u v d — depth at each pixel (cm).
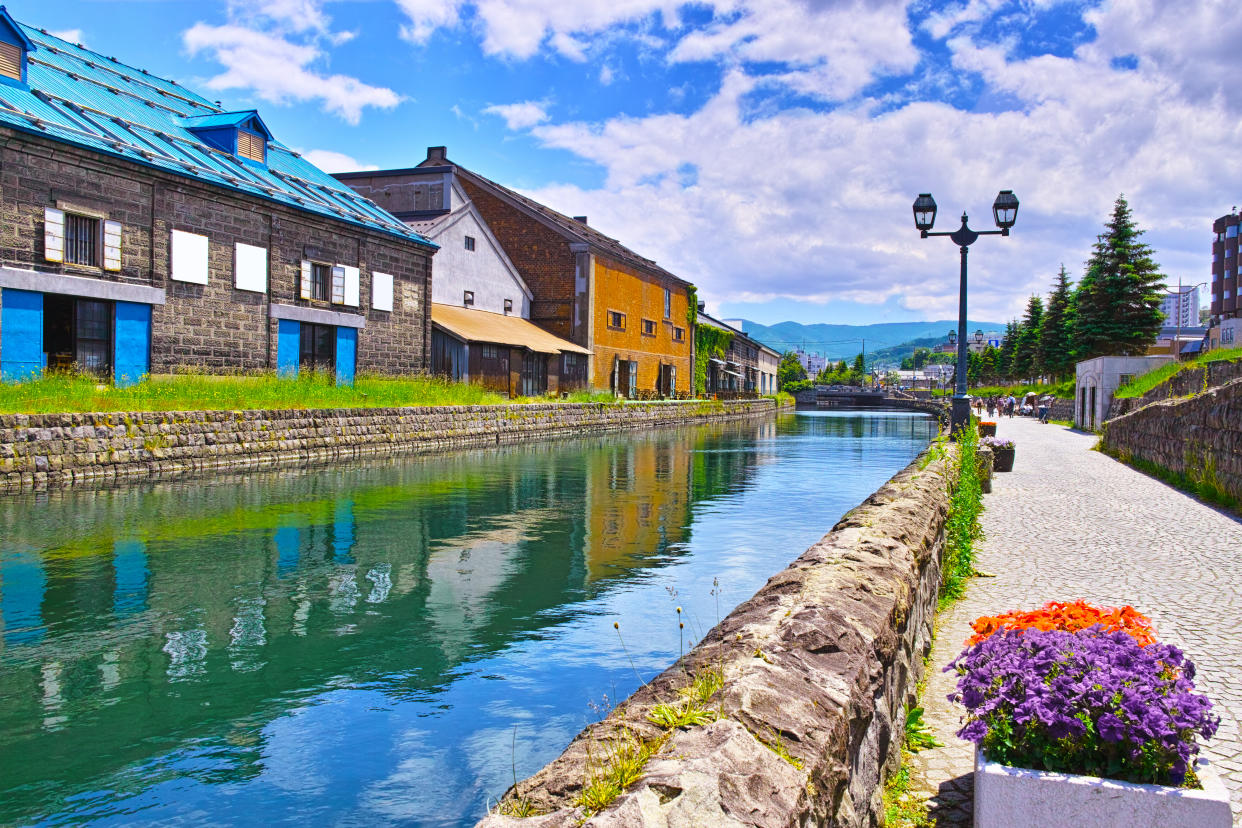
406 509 1293
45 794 426
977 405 5900
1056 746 275
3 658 614
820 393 10394
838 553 466
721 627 357
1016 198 1529
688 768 205
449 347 3003
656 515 1339
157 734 497
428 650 652
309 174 2803
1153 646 300
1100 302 4822
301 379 2203
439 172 3591
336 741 491
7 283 1603
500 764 464
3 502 1213
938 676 522
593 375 4212
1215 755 390
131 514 1159
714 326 6506
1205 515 1156
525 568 937
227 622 709
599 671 614
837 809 250
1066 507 1238
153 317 1911
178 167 1969
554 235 4169
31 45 1892
